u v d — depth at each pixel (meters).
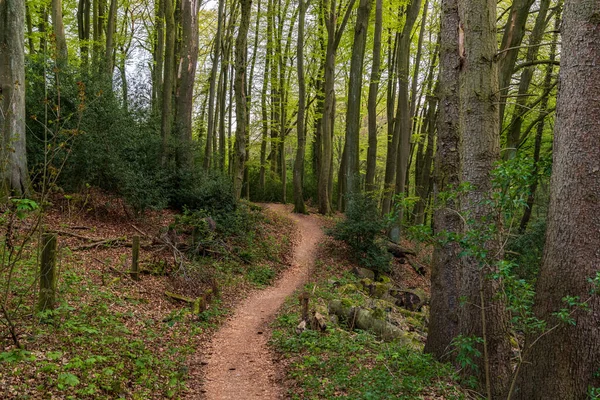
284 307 10.92
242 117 18.31
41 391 4.52
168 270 11.34
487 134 6.10
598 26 4.71
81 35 21.80
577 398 4.73
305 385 6.09
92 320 7.02
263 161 32.41
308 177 35.66
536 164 5.22
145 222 14.87
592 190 4.75
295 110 33.12
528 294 4.39
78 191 13.10
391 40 25.11
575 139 4.82
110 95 14.20
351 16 26.77
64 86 12.94
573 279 4.79
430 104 23.41
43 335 5.82
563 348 4.82
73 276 8.52
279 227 21.84
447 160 7.11
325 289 13.13
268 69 29.59
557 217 4.96
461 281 6.39
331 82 25.27
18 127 11.38
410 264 20.27
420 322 11.43
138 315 8.27
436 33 24.58
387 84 27.55
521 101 16.05
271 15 27.36
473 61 6.16
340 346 7.58
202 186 17.77
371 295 14.23
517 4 11.33
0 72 11.17
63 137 12.37
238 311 10.93
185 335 8.22
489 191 5.91
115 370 5.66
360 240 18.67
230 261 14.79
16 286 7.15
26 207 4.73
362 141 40.09
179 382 6.15
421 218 24.05
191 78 19.89
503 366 6.05
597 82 4.73
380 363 6.70
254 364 7.32
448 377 6.14
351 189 22.11
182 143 18.86
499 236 5.43
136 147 15.55
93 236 11.84
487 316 6.05
